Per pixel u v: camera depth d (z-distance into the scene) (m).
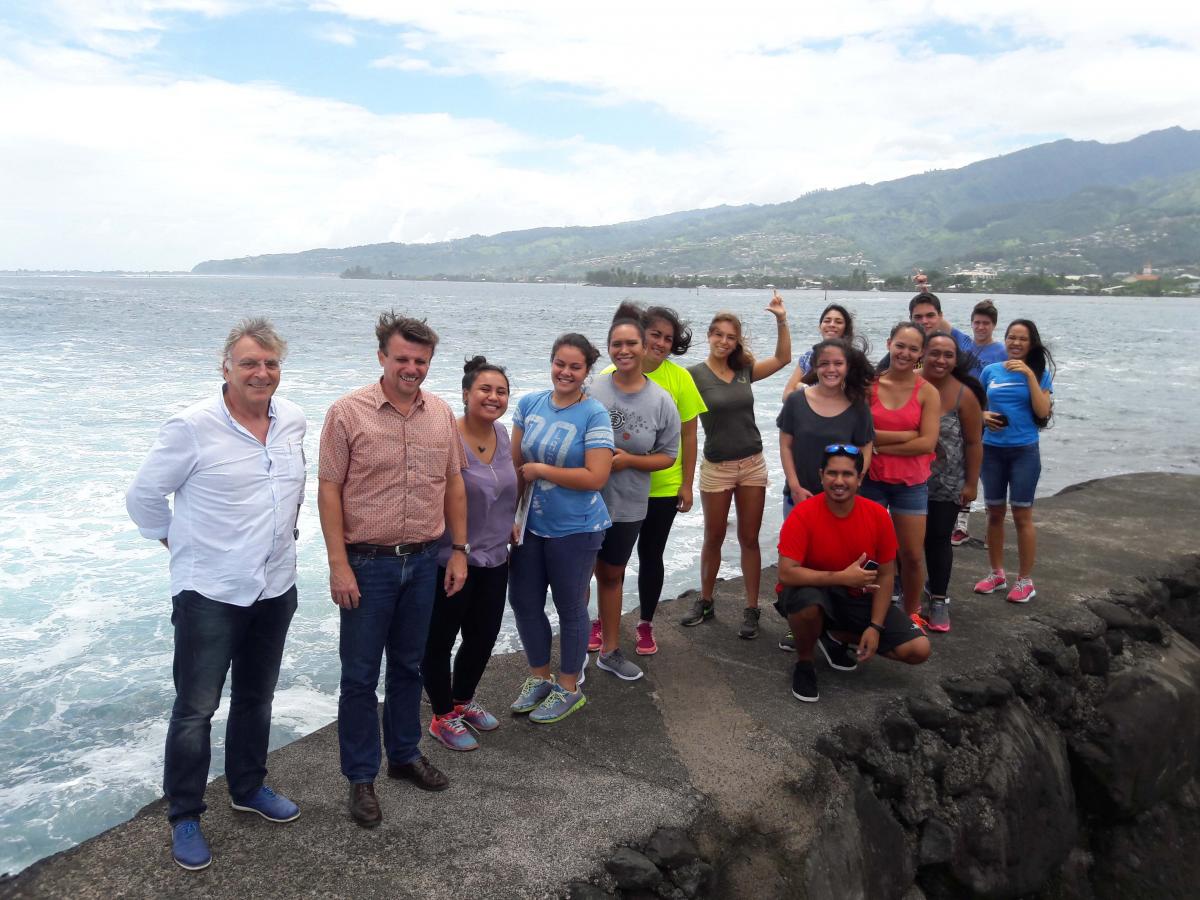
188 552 3.13
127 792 5.09
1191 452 15.40
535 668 4.54
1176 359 35.72
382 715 4.38
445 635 4.01
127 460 12.02
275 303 83.81
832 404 5.06
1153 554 7.39
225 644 3.18
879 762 4.46
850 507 4.63
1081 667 5.86
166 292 119.62
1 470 11.32
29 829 4.75
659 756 4.11
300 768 3.91
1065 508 8.85
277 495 3.25
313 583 8.13
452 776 3.88
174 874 3.13
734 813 3.78
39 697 6.06
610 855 3.35
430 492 3.50
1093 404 21.45
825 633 5.04
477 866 3.24
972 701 5.00
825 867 3.84
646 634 5.27
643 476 4.65
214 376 21.02
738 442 5.39
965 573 6.95
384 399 3.40
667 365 4.94
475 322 55.12
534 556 4.29
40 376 20.19
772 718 4.51
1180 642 6.54
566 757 4.08
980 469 6.43
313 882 3.12
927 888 4.57
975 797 4.74
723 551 9.48
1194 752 6.00
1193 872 5.51
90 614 7.33
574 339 4.11
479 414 3.85
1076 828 5.35
